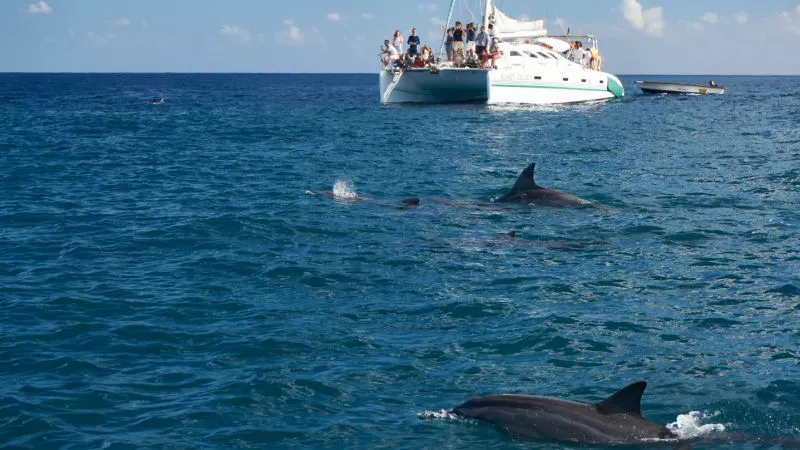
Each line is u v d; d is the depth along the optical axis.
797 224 19.19
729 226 19.02
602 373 10.55
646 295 13.80
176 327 12.25
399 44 63.28
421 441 8.74
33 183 25.33
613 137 40.19
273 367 10.71
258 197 22.80
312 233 18.25
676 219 19.80
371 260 16.03
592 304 13.31
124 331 12.05
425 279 14.75
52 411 9.47
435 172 28.08
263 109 62.75
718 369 10.64
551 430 8.78
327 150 34.41
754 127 46.31
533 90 61.78
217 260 16.00
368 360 10.99
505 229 18.77
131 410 9.52
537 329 12.09
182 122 49.44
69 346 11.48
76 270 15.33
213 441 8.79
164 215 20.16
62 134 41.31
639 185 25.22
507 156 32.62
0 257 16.25
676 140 38.88
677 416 9.26
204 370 10.66
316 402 9.72
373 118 51.75
